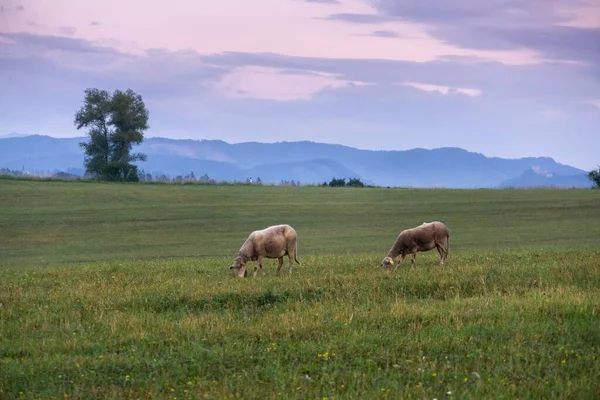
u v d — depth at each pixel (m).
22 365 15.14
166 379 14.05
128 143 122.44
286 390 13.20
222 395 12.96
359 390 12.95
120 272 28.73
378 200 80.94
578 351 14.77
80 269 30.86
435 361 14.45
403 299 20.59
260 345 16.14
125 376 14.37
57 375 14.46
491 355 14.70
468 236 55.75
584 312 17.52
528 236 54.94
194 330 17.45
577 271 23.59
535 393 12.55
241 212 71.81
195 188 89.69
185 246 52.22
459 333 16.23
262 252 27.16
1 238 56.47
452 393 12.62
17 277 28.38
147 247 51.78
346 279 23.14
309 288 21.94
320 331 16.92
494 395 12.52
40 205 73.38
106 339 17.14
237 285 22.86
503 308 18.27
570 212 70.12
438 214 70.62
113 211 71.12
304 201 79.88
